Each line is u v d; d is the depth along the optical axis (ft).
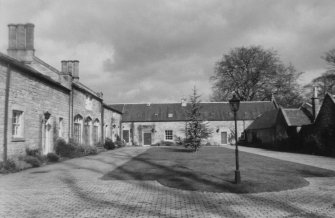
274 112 125.08
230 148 117.91
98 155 82.84
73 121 81.41
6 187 35.58
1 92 48.16
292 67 174.70
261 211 25.91
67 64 106.73
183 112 158.51
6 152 49.26
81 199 30.01
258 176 42.22
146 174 45.14
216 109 160.25
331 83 158.61
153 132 155.33
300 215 24.72
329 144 80.23
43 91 63.57
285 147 101.45
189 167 52.95
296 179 39.83
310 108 107.14
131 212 25.53
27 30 76.02
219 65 180.96
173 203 28.66
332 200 29.76
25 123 55.88
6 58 48.24
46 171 48.91
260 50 172.96
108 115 125.08
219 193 33.06
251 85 176.96
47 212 25.35
